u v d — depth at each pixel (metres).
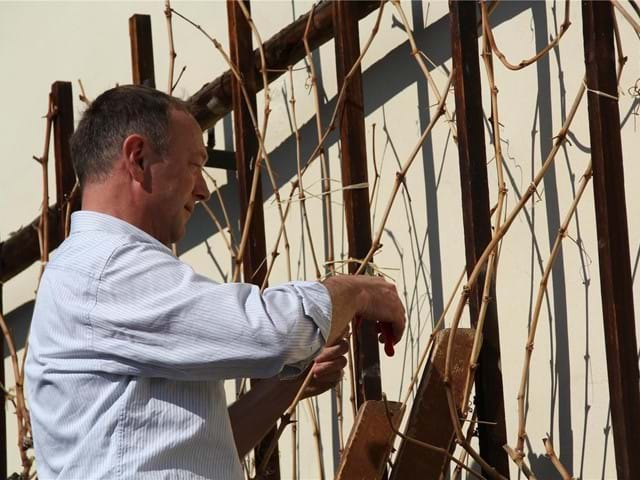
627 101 3.24
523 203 2.89
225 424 2.52
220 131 4.56
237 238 4.41
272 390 2.96
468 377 2.93
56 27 5.41
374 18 3.93
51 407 2.50
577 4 3.35
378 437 2.97
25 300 5.57
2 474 4.62
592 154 2.89
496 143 2.98
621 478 2.78
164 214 2.61
